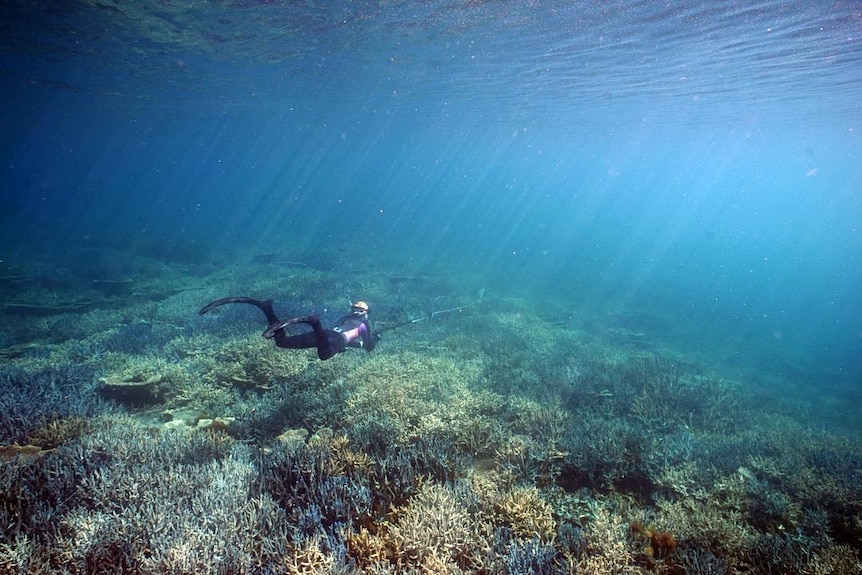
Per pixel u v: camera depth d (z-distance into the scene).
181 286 19.91
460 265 32.59
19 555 3.89
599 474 6.72
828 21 11.30
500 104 30.00
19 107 38.12
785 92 21.17
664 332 20.94
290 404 8.02
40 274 20.20
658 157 80.06
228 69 21.77
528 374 11.02
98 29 15.52
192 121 47.09
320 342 5.03
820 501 6.55
